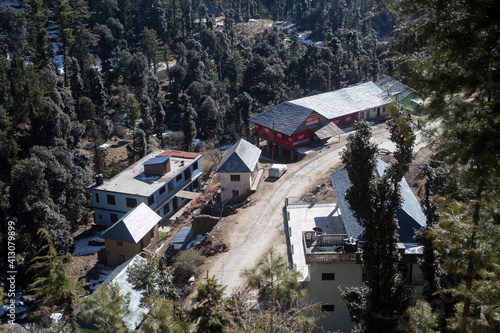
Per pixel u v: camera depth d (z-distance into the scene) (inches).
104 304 528.7
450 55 372.2
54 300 513.7
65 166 2145.7
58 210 1830.7
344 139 2687.0
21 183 1753.2
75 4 4298.7
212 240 1619.1
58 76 2849.4
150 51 4202.8
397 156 656.4
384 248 664.4
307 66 3816.4
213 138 3208.7
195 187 2506.2
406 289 683.4
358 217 694.5
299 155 2529.5
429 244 768.3
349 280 1048.2
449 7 358.3
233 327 516.4
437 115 395.5
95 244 1963.6
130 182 2215.8
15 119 2485.2
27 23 3740.2
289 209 1765.5
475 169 411.2
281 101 3496.6
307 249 1084.5
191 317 486.6
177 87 3895.2
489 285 483.2
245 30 6058.1
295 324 560.1
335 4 5856.3
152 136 3225.9
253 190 2048.5
